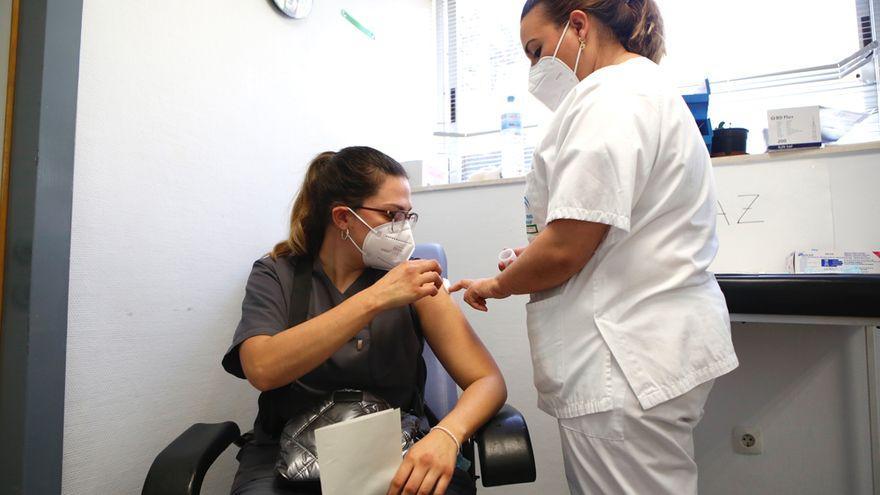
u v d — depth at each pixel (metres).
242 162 1.46
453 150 2.37
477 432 0.86
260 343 0.93
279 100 1.60
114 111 1.11
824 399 1.36
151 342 1.20
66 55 0.99
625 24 0.92
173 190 1.25
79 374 1.04
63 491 1.01
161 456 0.76
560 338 0.88
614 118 0.77
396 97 2.24
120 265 1.13
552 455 1.62
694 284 0.84
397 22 2.26
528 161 2.19
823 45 1.78
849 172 1.34
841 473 1.34
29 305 0.93
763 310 1.07
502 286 0.92
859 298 0.98
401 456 0.78
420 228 1.85
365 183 1.05
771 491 1.40
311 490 0.82
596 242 0.80
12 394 0.93
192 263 1.31
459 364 1.00
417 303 1.08
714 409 1.46
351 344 0.99
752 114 1.83
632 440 0.79
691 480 0.83
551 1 0.94
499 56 2.30
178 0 1.27
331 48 1.84
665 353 0.78
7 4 0.97
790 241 1.38
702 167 0.88
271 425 0.99
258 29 1.52
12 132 0.96
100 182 1.08
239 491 0.84
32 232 0.93
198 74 1.32
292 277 1.08
